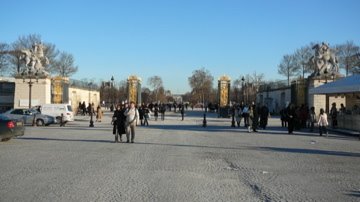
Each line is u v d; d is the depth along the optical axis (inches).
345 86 1270.9
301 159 647.8
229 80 2437.3
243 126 1594.5
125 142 903.7
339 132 1277.1
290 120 1232.2
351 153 737.0
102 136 1066.1
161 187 421.7
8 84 2559.1
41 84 1984.5
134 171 516.7
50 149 756.0
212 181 456.8
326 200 372.2
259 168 550.6
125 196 380.5
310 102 1907.0
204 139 999.6
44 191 398.6
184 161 610.2
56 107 1688.0
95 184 433.7
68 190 403.9
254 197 380.8
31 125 1569.9
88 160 612.7
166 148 788.0
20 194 385.4
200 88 5270.7
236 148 799.7
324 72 1923.0
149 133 1195.9
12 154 679.7
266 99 3134.8
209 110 3646.7
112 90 4628.4
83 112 2635.3
